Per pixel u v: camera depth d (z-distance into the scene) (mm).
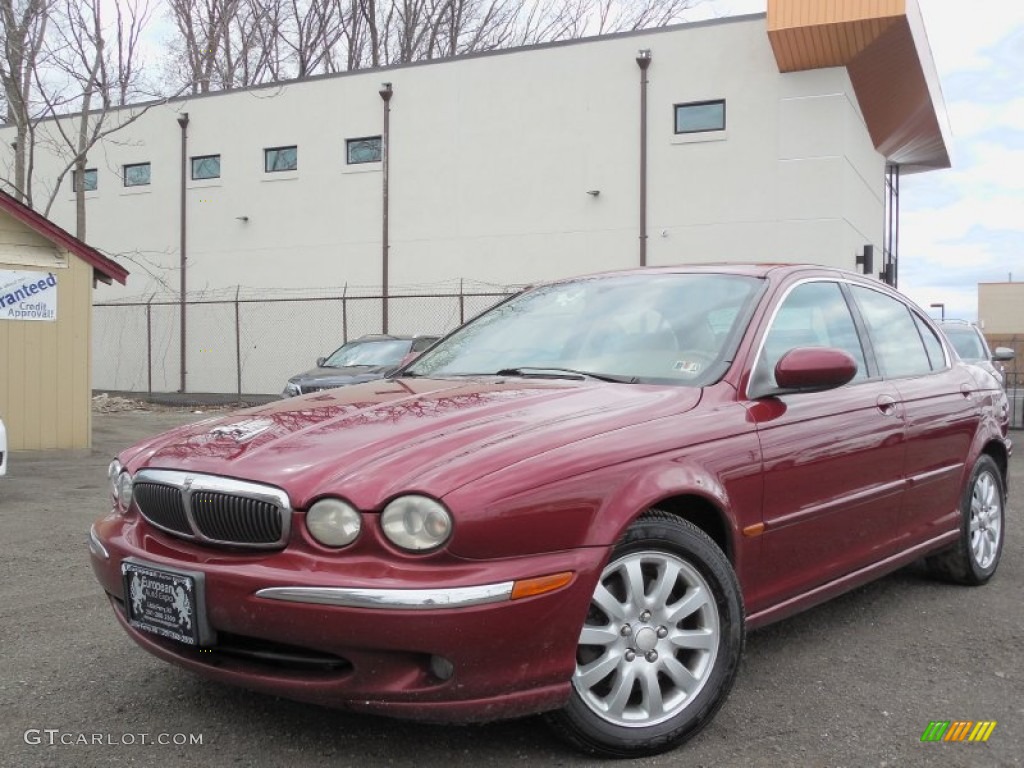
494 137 21984
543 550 2797
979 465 5238
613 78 20688
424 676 2699
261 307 24750
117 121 25719
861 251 20875
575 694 2902
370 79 23281
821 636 4387
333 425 3232
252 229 24812
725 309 3947
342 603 2643
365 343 15914
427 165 22750
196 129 25406
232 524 2910
